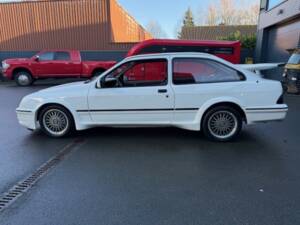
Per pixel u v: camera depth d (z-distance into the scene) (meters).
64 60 15.31
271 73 15.80
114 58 19.66
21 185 3.65
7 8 19.91
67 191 3.47
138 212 3.01
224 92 5.12
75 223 2.83
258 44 18.11
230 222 2.82
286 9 13.44
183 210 3.04
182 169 4.10
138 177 3.85
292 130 6.07
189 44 10.48
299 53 11.42
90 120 5.45
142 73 5.38
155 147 5.05
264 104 5.16
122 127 5.82
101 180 3.77
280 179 3.75
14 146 5.17
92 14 19.39
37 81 17.50
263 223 2.79
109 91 5.29
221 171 4.02
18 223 2.84
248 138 5.52
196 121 5.26
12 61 15.11
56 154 4.75
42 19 19.88
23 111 5.61
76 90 5.41
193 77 5.23
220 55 10.66
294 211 2.99
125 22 24.20
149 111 5.28
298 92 11.12
